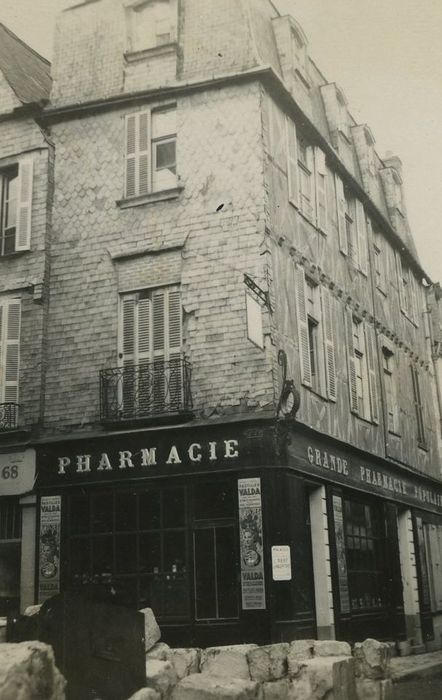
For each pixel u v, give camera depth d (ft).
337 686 25.12
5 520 49.01
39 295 50.98
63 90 54.44
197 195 48.85
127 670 21.25
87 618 20.56
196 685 22.66
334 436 51.93
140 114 51.88
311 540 48.57
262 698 24.12
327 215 57.57
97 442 47.06
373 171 71.92
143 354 48.34
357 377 60.44
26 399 49.88
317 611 47.44
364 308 63.05
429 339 80.64
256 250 46.60
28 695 16.62
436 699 32.73
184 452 44.96
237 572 42.73
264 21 54.24
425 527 70.13
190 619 43.21
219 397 45.37
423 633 62.80
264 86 49.85
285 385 43.24
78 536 46.70
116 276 49.98
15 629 20.92
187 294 47.73
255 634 41.45
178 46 52.03
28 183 52.90
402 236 77.77
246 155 48.29
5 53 57.36
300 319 49.88
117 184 51.42
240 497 43.21
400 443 67.00
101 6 55.36
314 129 55.31
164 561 44.75
